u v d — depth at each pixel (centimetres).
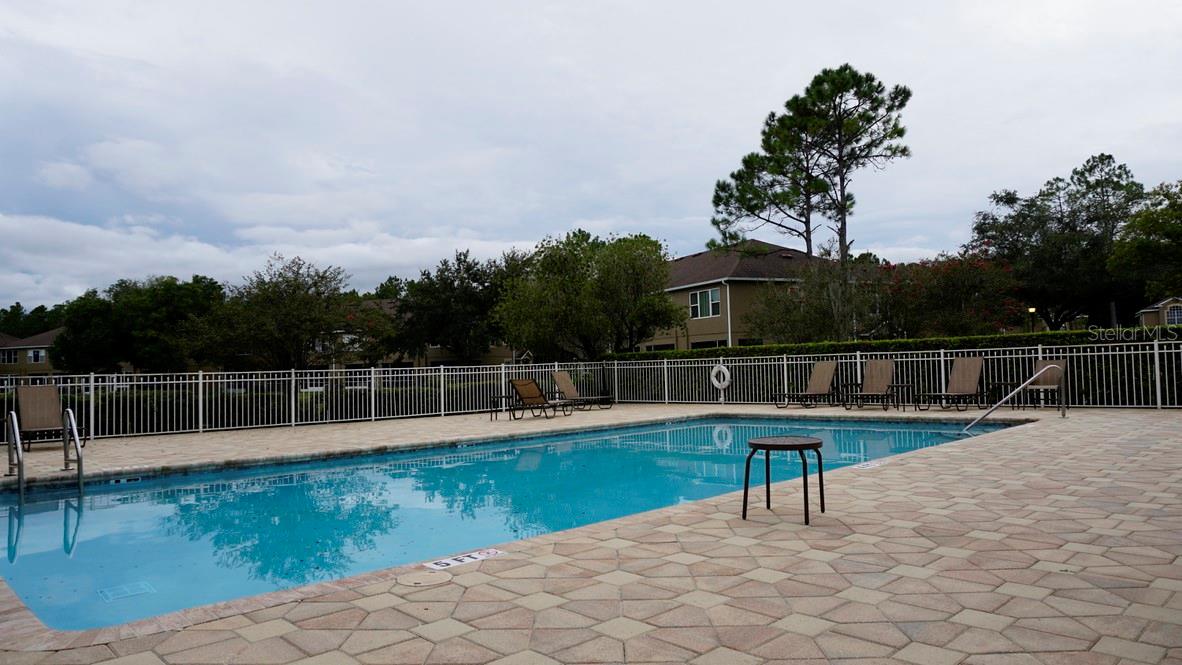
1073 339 1328
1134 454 734
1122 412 1198
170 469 880
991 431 1059
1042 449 791
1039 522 454
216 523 653
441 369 1684
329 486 844
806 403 1584
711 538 440
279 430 1364
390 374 1605
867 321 2138
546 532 600
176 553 546
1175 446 783
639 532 462
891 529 448
